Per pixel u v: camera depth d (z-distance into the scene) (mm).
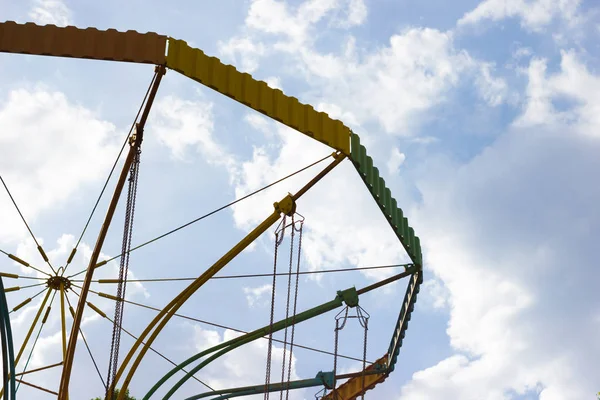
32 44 25531
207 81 26828
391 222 33438
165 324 32031
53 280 35562
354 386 39344
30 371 34375
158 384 34781
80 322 28703
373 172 32062
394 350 38875
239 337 35250
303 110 29375
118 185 26984
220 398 36844
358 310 31281
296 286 29656
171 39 26203
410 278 37625
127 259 26422
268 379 28453
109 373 26031
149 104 26328
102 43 25781
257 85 28266
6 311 26172
